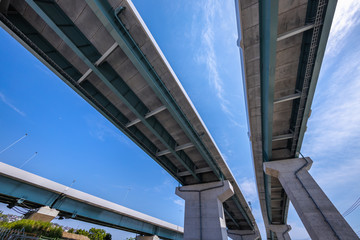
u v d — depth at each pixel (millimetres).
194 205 25172
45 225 19609
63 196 24328
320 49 10320
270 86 12117
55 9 10406
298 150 18469
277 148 20562
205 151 21156
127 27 11242
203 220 23328
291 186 16562
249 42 11625
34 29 11805
